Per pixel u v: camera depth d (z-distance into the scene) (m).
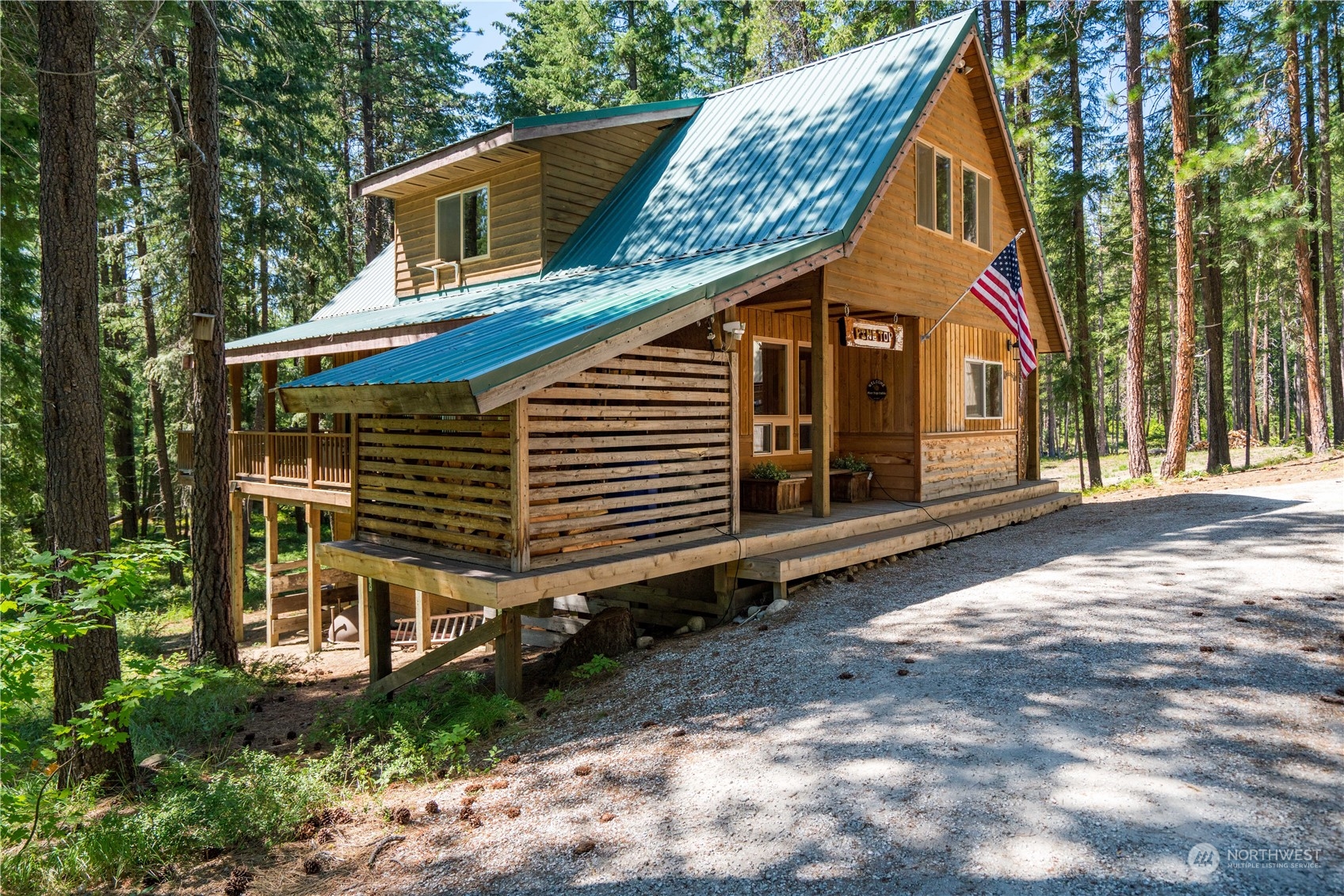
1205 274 21.58
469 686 7.49
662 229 11.66
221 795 4.96
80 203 7.09
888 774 4.20
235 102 19.97
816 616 7.75
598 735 5.53
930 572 9.26
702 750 4.89
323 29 27.36
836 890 3.30
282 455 14.48
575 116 12.73
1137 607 6.80
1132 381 19.20
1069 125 21.69
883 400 12.82
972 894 3.16
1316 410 20.31
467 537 7.51
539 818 4.34
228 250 20.88
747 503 11.38
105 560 6.07
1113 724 4.51
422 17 30.72
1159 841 3.35
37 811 5.17
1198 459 32.84
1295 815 3.46
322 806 5.07
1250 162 19.94
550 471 7.13
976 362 14.20
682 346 9.57
